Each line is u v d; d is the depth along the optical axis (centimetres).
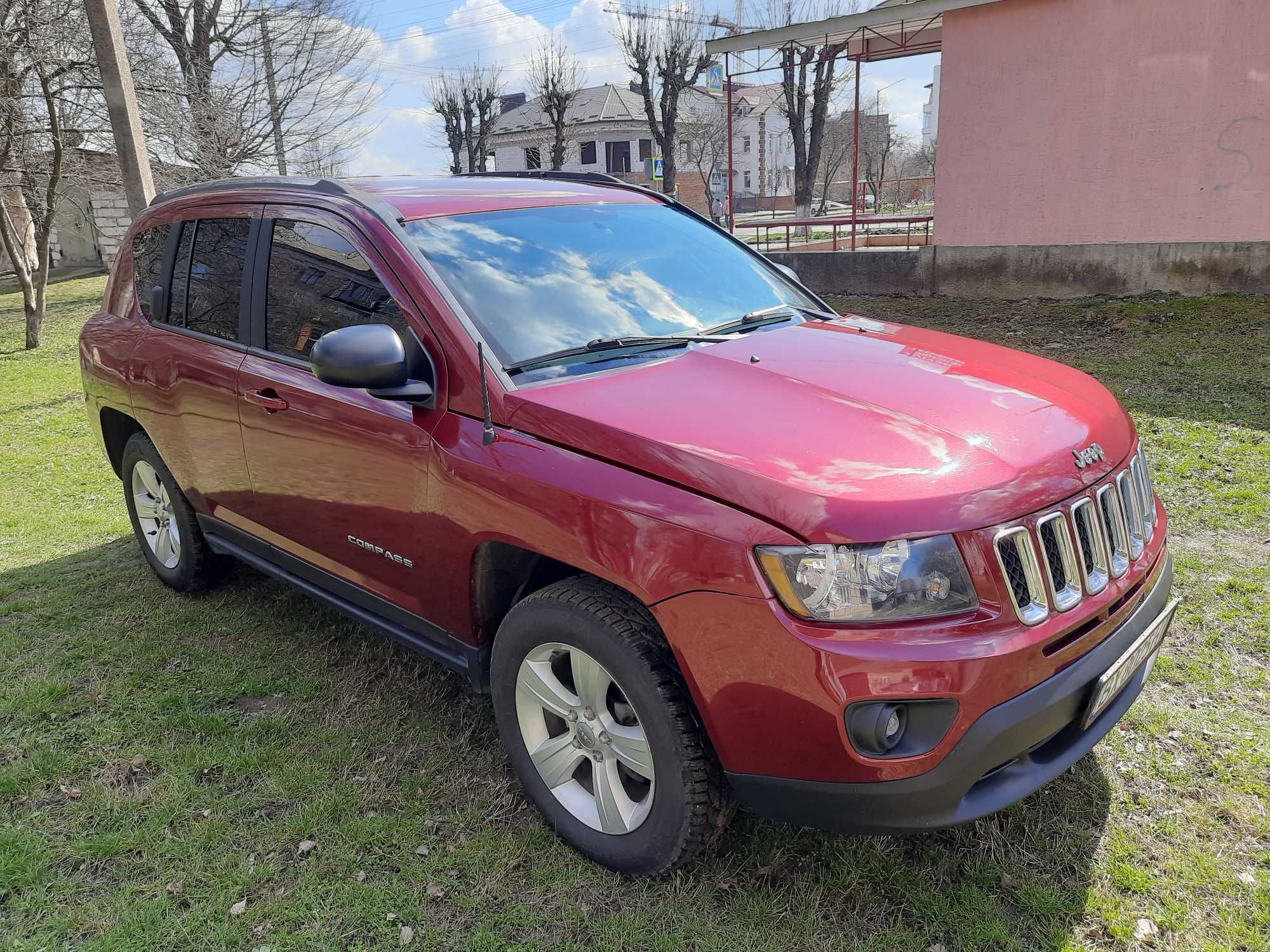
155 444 411
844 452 225
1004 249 1167
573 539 237
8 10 1141
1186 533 465
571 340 287
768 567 209
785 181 7212
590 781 272
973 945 228
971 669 204
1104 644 235
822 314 356
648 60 4112
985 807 215
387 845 271
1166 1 1008
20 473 684
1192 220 1048
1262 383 707
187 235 399
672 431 234
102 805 291
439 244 301
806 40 1380
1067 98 1096
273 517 353
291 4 2038
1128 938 228
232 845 272
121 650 394
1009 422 246
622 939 234
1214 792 279
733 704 217
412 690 356
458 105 5353
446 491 268
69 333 1425
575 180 405
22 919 245
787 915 239
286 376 328
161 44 1723
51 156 1315
